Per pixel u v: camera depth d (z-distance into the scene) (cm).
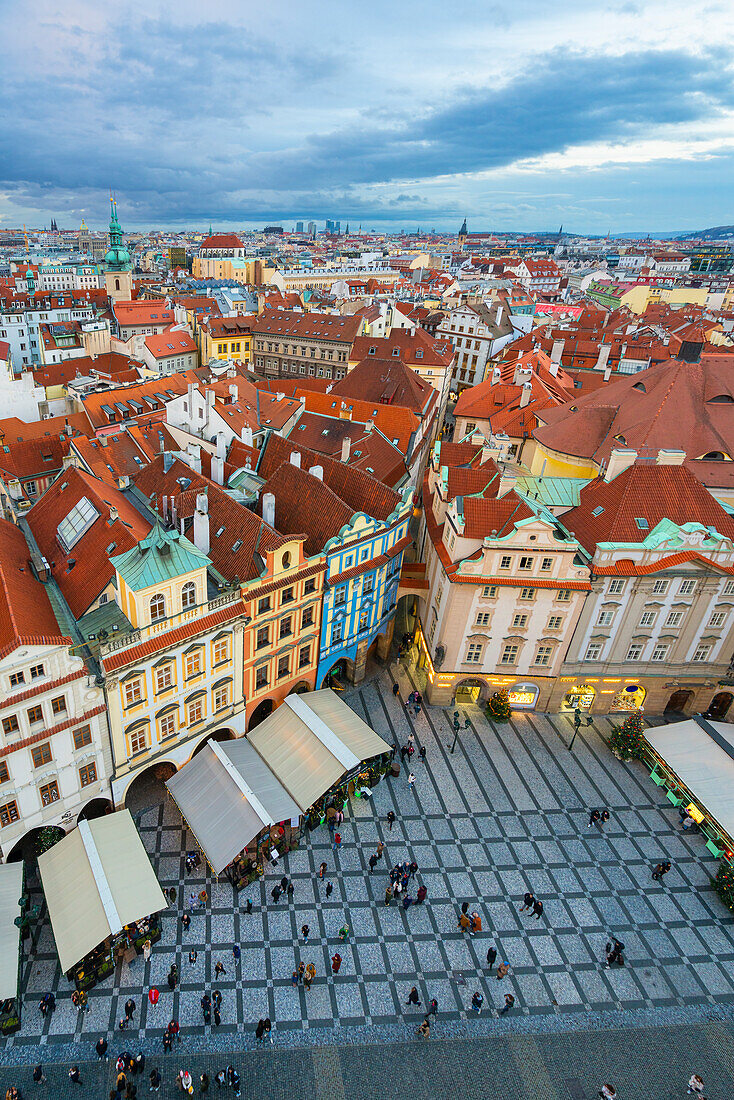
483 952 4388
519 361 12294
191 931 4312
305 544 5856
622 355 14112
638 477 6075
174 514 5575
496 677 6238
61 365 13275
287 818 4716
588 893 4841
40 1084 3494
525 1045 3922
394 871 4722
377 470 7838
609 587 5756
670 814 5538
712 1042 4028
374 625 6462
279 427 8825
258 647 5331
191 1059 3688
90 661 4322
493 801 5491
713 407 7250
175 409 8681
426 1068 3772
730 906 4728
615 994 4228
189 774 4941
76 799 4438
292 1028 3875
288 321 15738
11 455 8688
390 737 6022
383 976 4191
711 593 5822
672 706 6694
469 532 5750
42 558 5200
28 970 3972
